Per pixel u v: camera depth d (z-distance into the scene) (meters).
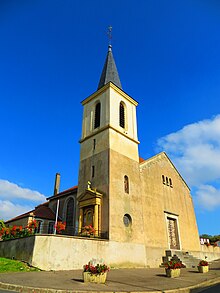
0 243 18.38
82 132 26.11
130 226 20.31
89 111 26.72
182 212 28.72
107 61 30.33
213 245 32.31
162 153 29.50
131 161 23.72
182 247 25.89
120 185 21.06
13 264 13.55
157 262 21.41
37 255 13.84
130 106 27.27
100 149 22.59
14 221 28.75
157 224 23.66
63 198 29.11
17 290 8.80
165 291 9.70
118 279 12.37
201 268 16.84
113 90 25.41
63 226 18.78
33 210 31.47
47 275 11.92
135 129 26.33
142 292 9.19
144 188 24.03
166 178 28.53
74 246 15.55
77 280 11.02
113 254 17.77
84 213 20.73
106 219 18.80
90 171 22.50
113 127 23.05
